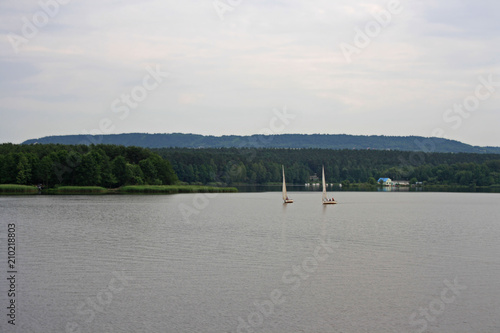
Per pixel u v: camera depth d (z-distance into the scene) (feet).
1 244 189.47
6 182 558.15
